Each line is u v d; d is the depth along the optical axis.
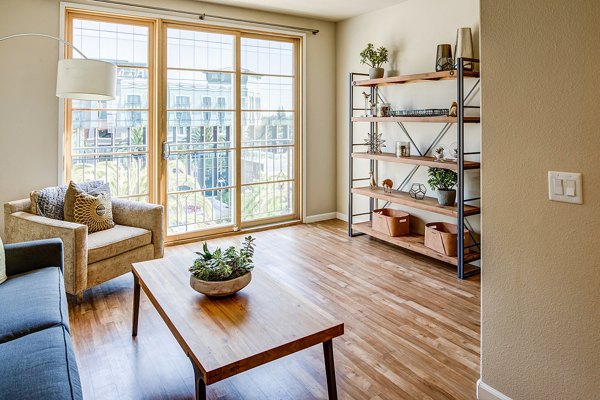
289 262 3.92
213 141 4.75
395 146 4.65
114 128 4.18
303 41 5.23
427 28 4.20
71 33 3.89
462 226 3.44
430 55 4.19
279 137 5.29
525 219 1.68
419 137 4.37
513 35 1.66
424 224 4.41
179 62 4.44
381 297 3.11
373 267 3.78
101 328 2.63
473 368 2.17
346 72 5.38
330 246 4.45
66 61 2.91
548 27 1.54
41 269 2.42
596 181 1.45
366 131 5.09
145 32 4.25
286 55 5.23
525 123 1.65
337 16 5.12
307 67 5.30
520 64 1.64
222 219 4.93
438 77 3.69
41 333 1.71
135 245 3.31
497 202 1.78
